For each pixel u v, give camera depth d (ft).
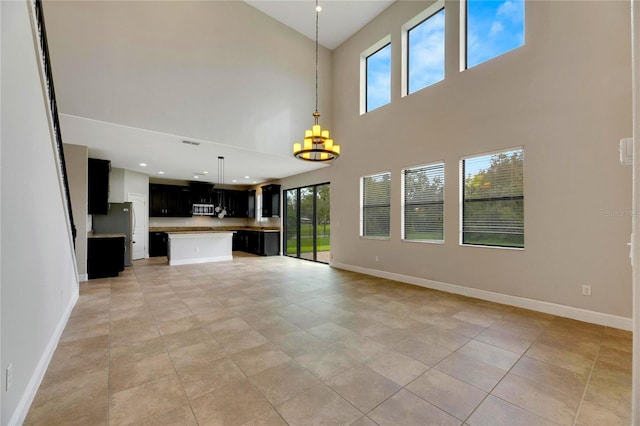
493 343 8.49
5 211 4.75
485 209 13.25
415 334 9.16
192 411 5.50
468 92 13.71
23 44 5.71
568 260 10.66
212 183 31.65
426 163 15.52
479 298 13.20
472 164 13.75
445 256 14.61
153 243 27.73
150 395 5.99
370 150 18.93
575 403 5.74
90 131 13.91
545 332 9.28
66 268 10.55
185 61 14.96
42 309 6.99
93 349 8.10
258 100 17.75
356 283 16.40
